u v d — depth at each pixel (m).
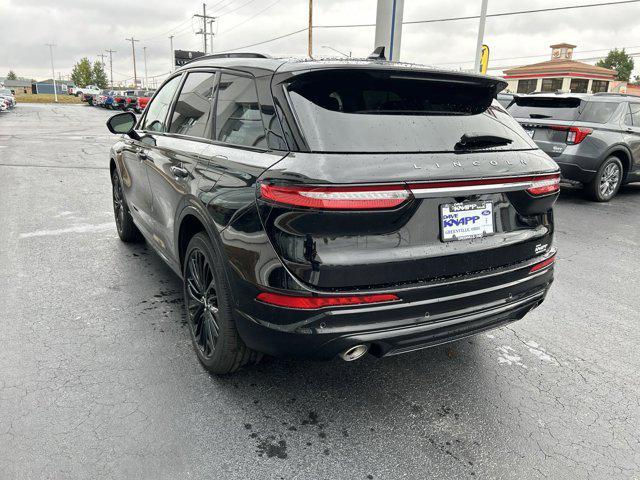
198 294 2.83
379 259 2.06
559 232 6.23
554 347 3.31
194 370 2.80
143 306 3.58
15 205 6.45
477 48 15.90
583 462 2.25
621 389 2.85
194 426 2.36
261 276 2.11
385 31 8.31
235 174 2.33
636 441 2.41
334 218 1.96
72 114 34.38
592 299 4.16
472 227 2.31
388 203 2.02
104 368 2.79
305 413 2.49
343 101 2.26
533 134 8.09
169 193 3.11
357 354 2.18
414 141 2.24
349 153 2.07
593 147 7.59
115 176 4.86
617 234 6.19
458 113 2.54
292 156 2.08
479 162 2.31
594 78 49.03
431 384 2.80
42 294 3.72
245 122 2.47
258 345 2.26
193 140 2.94
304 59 2.52
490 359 3.12
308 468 2.13
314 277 2.00
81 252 4.69
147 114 3.98
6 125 21.98
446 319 2.28
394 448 2.28
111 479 2.02
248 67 2.61
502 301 2.49
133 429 2.31
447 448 2.30
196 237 2.69
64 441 2.21
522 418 2.54
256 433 2.33
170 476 2.05
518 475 2.15
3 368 2.74
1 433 2.23
